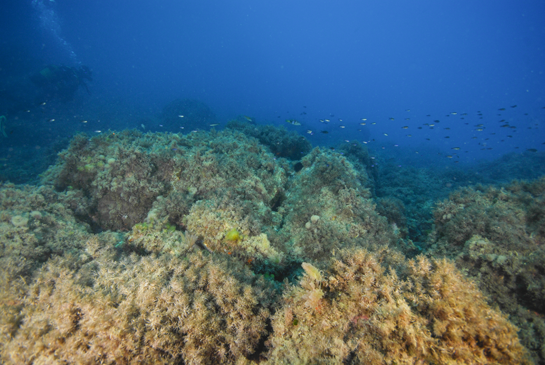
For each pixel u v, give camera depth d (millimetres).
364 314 2348
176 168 5922
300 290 2619
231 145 7426
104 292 2863
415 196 10742
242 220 4371
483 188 5930
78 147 5922
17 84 23016
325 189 5922
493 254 3617
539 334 2680
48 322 2578
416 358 1976
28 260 3576
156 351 2434
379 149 28062
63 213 4914
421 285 2391
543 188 4844
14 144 15703
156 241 4242
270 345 2504
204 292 2828
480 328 2002
